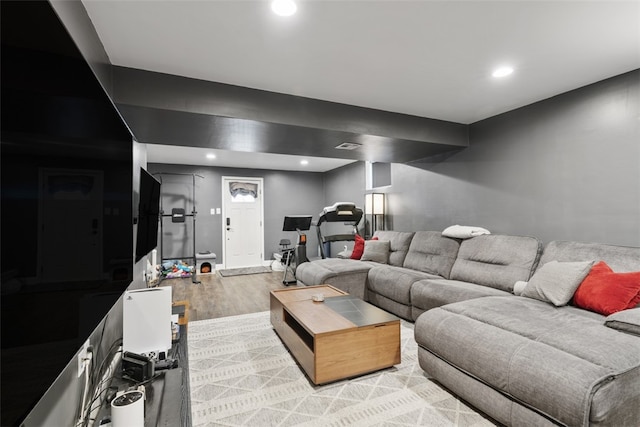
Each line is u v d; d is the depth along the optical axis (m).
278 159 6.54
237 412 1.94
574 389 1.38
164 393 1.42
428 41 2.08
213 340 3.06
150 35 1.97
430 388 2.19
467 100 3.13
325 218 5.22
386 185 6.03
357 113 3.22
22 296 0.67
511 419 1.66
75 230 0.93
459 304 2.35
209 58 2.26
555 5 1.73
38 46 0.72
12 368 0.62
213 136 3.26
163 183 6.93
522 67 2.45
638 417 1.49
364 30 1.95
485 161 3.69
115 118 1.30
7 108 0.61
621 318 1.75
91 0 1.62
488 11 1.78
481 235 3.47
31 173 0.70
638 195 2.46
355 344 2.29
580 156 2.82
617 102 2.58
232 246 7.52
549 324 1.90
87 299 1.01
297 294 3.29
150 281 4.65
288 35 2.00
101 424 1.18
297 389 2.19
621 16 1.83
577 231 2.84
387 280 3.77
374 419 1.87
